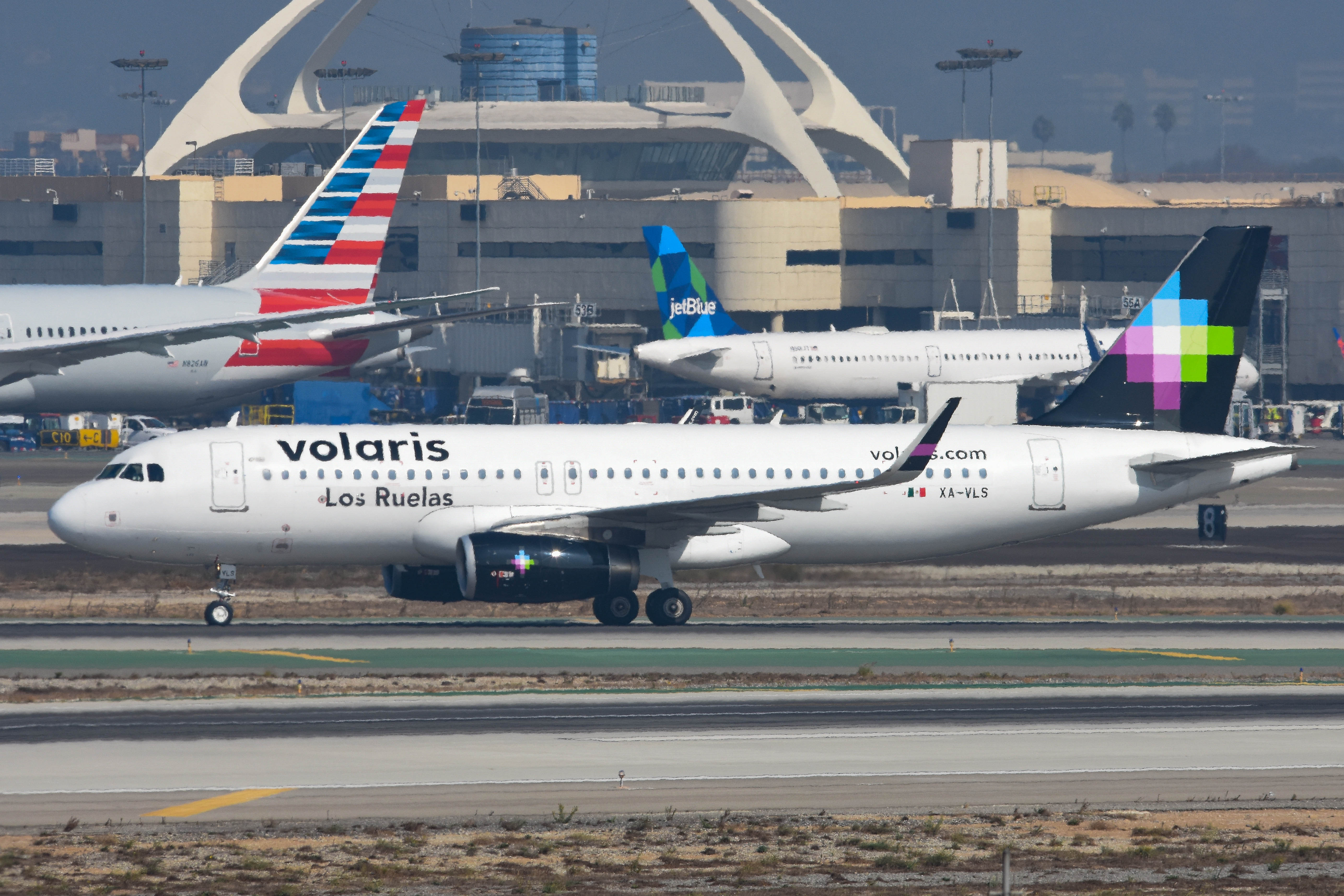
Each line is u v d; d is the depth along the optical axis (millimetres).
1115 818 120062
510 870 105250
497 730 145375
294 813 117438
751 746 140500
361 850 108938
